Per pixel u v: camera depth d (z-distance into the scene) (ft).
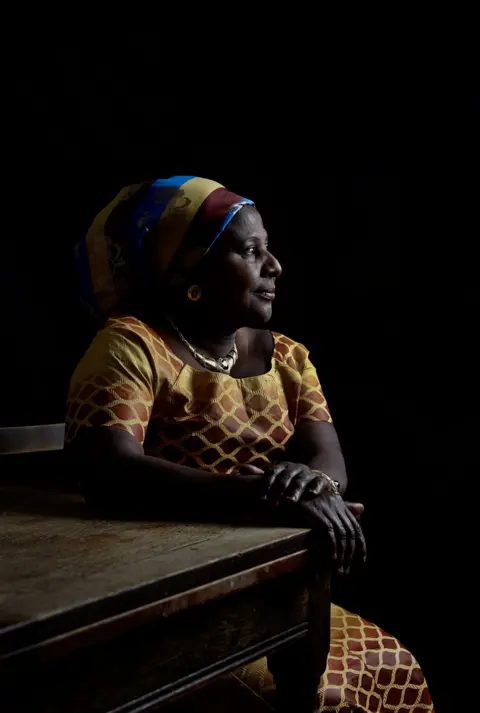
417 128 7.09
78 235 6.39
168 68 7.01
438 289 7.14
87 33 6.47
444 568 7.11
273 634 3.50
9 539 3.46
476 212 6.83
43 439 5.38
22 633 2.38
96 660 2.66
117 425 3.94
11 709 2.38
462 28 6.72
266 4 7.22
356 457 7.75
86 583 2.78
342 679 4.09
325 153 7.61
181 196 4.50
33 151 6.17
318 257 7.79
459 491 7.08
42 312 6.15
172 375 4.27
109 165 6.66
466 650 6.72
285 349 4.86
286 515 3.73
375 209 7.41
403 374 7.43
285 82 7.49
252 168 7.70
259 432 4.41
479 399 6.97
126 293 4.74
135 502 3.91
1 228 5.97
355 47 7.25
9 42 6.02
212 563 3.07
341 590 7.66
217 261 4.46
